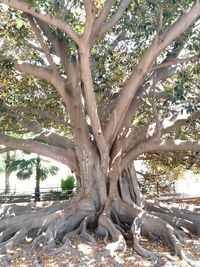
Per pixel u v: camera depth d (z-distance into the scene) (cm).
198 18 819
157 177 1947
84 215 1020
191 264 707
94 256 774
